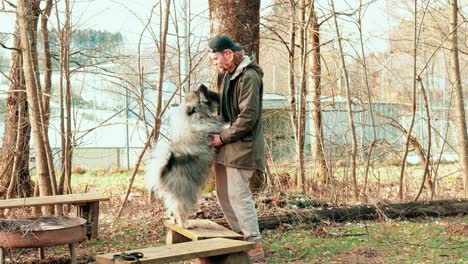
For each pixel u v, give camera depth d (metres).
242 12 7.63
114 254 3.73
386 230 6.34
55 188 6.96
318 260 5.13
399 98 11.55
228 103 4.80
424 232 6.27
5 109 9.60
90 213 6.09
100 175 13.33
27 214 7.39
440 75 12.36
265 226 6.35
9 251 5.45
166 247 3.96
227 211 5.09
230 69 4.80
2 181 8.66
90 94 13.09
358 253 5.37
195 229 4.82
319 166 8.69
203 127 4.76
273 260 5.12
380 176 9.51
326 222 6.61
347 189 8.02
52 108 9.08
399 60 11.91
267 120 9.08
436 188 9.42
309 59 10.12
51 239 4.39
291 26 9.12
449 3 9.42
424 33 10.98
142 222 6.72
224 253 3.95
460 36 11.23
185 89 7.87
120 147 14.85
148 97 9.78
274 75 11.88
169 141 4.93
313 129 9.68
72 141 8.20
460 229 6.22
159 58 7.59
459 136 9.20
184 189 4.70
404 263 5.00
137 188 10.53
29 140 8.53
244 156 4.67
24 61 6.81
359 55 8.97
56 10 7.03
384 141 9.23
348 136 10.05
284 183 8.77
